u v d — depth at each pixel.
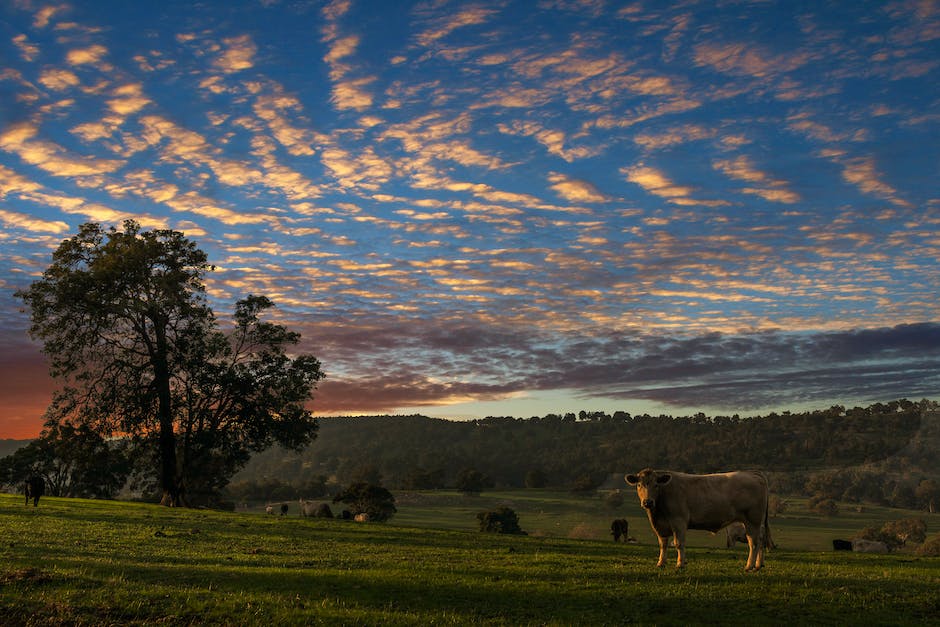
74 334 51.44
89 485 78.44
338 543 26.97
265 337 58.38
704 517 16.61
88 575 14.47
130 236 53.69
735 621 11.95
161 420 52.62
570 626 11.45
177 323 54.66
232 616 11.49
